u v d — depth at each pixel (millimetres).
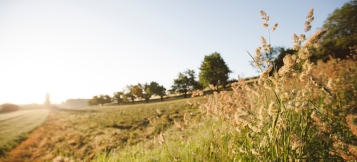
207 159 2719
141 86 87312
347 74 4945
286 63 1917
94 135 13992
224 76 41781
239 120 2123
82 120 25969
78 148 11055
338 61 6652
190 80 65812
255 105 3102
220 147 2857
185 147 3277
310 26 2217
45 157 10219
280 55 33000
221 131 3275
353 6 25422
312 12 2203
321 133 1899
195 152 2947
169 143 3895
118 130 15211
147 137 7328
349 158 1368
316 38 1746
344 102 3387
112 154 4609
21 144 12695
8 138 14477
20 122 28406
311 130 2420
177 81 66000
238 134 2867
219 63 43469
